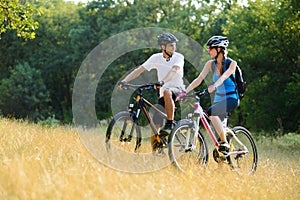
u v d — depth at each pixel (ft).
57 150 42.75
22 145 44.86
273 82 146.61
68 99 273.75
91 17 262.26
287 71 146.20
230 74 40.50
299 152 85.66
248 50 149.69
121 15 253.24
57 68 266.98
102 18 252.21
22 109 249.96
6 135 51.62
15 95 247.29
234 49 152.05
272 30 142.92
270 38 143.84
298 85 131.34
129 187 29.66
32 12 79.10
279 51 144.25
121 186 29.12
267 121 147.43
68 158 38.91
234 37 158.10
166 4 236.02
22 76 250.57
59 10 286.05
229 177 38.78
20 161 32.73
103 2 255.50
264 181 39.88
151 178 33.58
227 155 41.78
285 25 140.87
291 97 139.23
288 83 135.85
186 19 224.94
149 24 225.76
